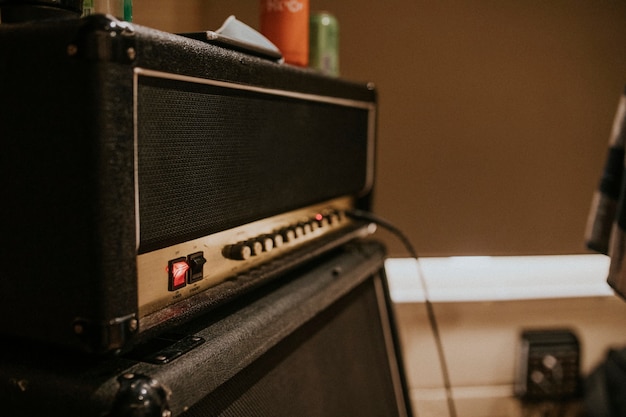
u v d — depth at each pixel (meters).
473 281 1.20
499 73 1.15
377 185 1.15
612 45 1.16
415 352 1.19
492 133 1.16
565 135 1.18
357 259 0.82
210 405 0.50
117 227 0.40
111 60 0.38
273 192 0.62
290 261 0.64
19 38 0.40
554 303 1.22
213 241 0.53
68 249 0.40
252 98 0.57
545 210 1.19
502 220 1.19
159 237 0.45
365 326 0.84
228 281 0.55
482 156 1.17
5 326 0.44
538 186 1.18
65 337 0.41
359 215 0.86
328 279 0.70
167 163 0.45
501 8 1.13
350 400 0.74
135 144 0.41
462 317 1.19
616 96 1.18
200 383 0.45
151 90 0.43
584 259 1.23
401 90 1.14
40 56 0.39
